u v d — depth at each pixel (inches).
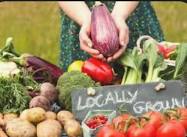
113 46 75.2
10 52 78.9
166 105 68.4
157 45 77.0
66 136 65.6
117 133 60.6
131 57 75.7
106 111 66.9
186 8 218.5
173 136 60.4
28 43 203.5
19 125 63.9
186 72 73.7
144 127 61.0
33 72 75.2
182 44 75.9
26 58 76.7
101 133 61.1
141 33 98.7
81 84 70.5
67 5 86.0
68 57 98.9
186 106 69.4
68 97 69.6
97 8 77.7
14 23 216.2
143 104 68.3
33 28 214.1
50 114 66.4
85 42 76.9
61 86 70.9
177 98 68.7
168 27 209.8
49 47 200.8
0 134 63.5
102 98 68.2
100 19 76.6
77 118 67.5
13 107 69.6
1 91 69.4
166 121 62.7
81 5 86.2
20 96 69.4
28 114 65.1
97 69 74.7
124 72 76.3
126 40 76.7
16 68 74.3
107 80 74.7
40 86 71.2
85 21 82.7
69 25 97.7
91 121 65.2
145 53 75.3
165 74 74.7
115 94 68.5
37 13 224.5
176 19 214.4
